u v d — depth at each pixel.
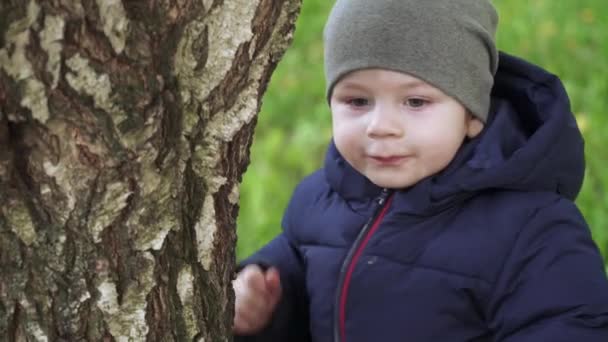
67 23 1.59
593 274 2.11
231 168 1.90
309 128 5.60
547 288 2.09
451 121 2.20
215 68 1.76
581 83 5.56
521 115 2.38
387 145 2.18
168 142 1.76
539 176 2.21
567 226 2.16
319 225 2.46
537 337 2.06
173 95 1.74
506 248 2.15
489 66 2.31
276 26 1.86
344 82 2.23
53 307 1.76
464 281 2.17
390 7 2.17
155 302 1.84
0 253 1.72
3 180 1.68
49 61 1.60
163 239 1.81
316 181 2.57
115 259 1.78
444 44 2.17
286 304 2.47
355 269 2.29
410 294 2.22
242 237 4.59
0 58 1.59
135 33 1.65
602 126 5.02
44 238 1.73
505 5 6.38
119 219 1.75
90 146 1.68
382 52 2.16
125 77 1.66
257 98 1.87
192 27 1.72
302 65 6.36
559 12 6.21
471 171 2.20
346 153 2.26
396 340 2.23
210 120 1.81
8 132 1.66
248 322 2.35
